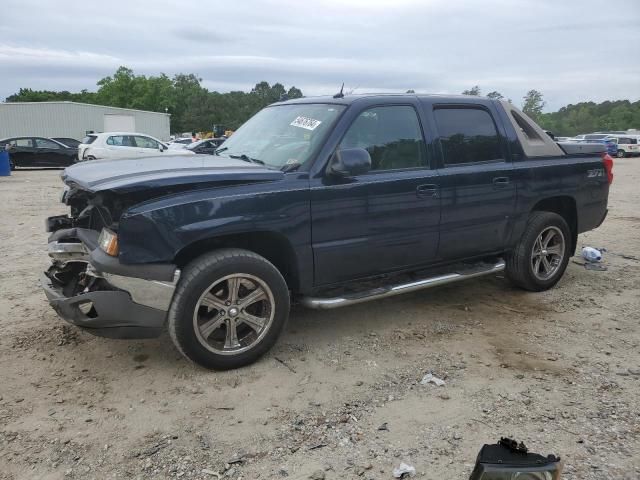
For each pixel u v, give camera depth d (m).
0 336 4.33
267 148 4.41
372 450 2.95
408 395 3.54
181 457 2.89
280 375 3.79
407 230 4.42
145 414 3.29
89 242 3.80
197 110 94.81
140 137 23.91
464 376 3.80
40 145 25.11
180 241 3.47
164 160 4.33
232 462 2.85
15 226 9.16
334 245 4.07
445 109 4.77
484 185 4.84
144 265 3.42
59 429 3.12
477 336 4.51
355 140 4.19
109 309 3.44
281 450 2.96
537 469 1.52
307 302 4.09
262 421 3.23
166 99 98.12
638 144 39.78
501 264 5.21
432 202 4.51
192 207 3.50
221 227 3.57
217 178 3.63
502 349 4.25
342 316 4.93
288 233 3.84
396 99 4.49
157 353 4.09
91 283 3.65
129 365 3.89
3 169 21.06
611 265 6.80
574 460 2.86
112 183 3.47
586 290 5.74
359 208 4.12
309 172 3.95
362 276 4.34
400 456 2.90
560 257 5.66
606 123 101.38
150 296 3.47
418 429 3.15
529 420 3.25
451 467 2.81
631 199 13.69
